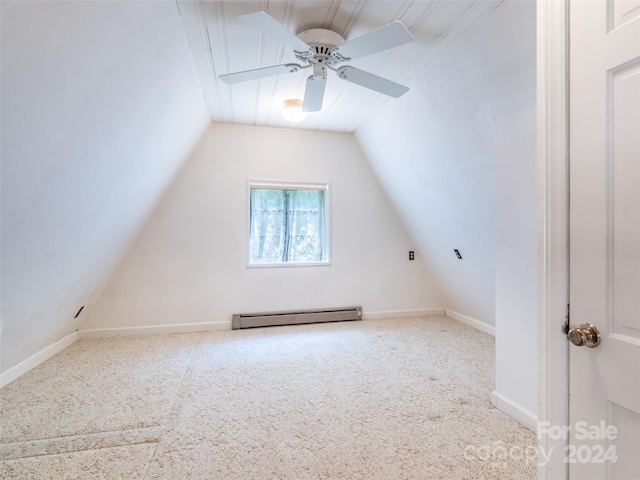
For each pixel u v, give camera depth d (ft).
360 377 7.71
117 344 9.92
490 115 6.45
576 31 2.94
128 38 4.32
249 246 11.62
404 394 6.89
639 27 2.50
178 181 10.98
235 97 8.96
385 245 12.89
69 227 5.82
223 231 11.36
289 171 11.84
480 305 11.21
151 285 10.85
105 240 7.92
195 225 11.14
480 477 4.53
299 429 5.65
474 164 7.66
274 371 8.05
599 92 2.77
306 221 12.37
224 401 6.59
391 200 12.63
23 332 6.97
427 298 13.24
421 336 10.73
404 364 8.46
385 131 10.14
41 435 5.45
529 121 5.51
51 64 3.30
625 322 2.62
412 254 13.10
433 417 6.02
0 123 3.14
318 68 5.82
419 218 11.42
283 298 11.94
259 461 4.85
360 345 9.88
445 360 8.73
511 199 5.96
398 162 10.48
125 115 5.42
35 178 4.13
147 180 8.25
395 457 4.94
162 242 10.91
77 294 8.40
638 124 2.54
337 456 4.96
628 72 2.59
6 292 5.28
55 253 5.93
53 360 8.67
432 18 5.45
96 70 4.08
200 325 11.23
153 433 5.52
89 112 4.43
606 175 2.73
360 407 6.37
